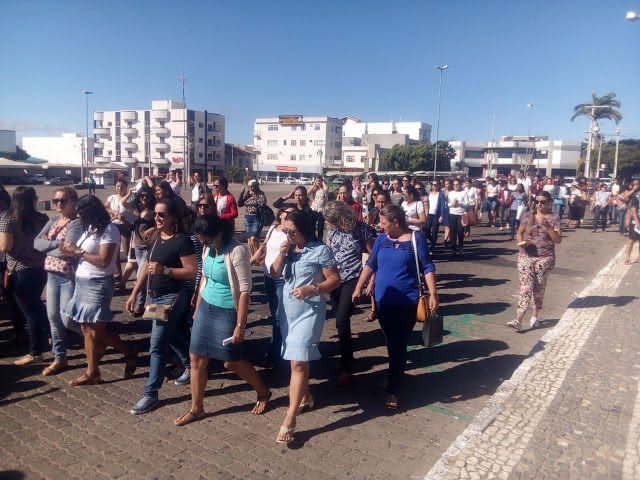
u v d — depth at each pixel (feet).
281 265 13.43
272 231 17.94
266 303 26.45
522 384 16.72
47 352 18.83
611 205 69.97
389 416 14.84
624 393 16.14
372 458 12.63
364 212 41.70
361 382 17.22
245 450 12.80
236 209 31.89
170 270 14.35
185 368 16.52
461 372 18.24
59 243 15.16
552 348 20.18
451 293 29.84
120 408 14.85
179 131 318.45
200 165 326.24
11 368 17.43
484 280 33.53
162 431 13.61
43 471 11.72
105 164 281.74
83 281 15.34
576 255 44.93
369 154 296.92
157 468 11.94
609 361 18.84
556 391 16.22
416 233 15.33
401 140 333.62
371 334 22.07
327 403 15.61
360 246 17.42
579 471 11.92
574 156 298.15
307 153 343.05
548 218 22.56
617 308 26.23
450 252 45.16
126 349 16.69
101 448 12.73
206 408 14.97
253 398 15.71
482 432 13.64
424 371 18.29
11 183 211.41
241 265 13.25
